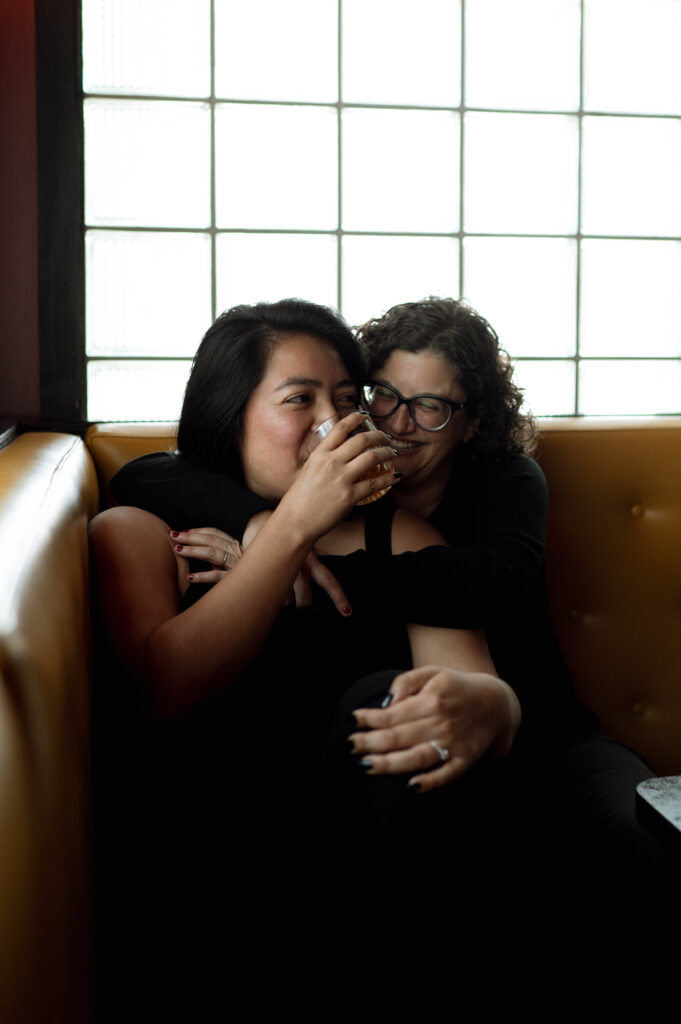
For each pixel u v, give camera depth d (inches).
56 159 72.4
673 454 63.2
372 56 78.5
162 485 45.7
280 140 77.8
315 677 41.4
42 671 22.3
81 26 72.3
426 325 51.2
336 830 34.0
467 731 34.3
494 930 37.3
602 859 41.5
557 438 62.1
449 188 80.9
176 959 37.9
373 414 51.3
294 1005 35.9
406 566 43.0
